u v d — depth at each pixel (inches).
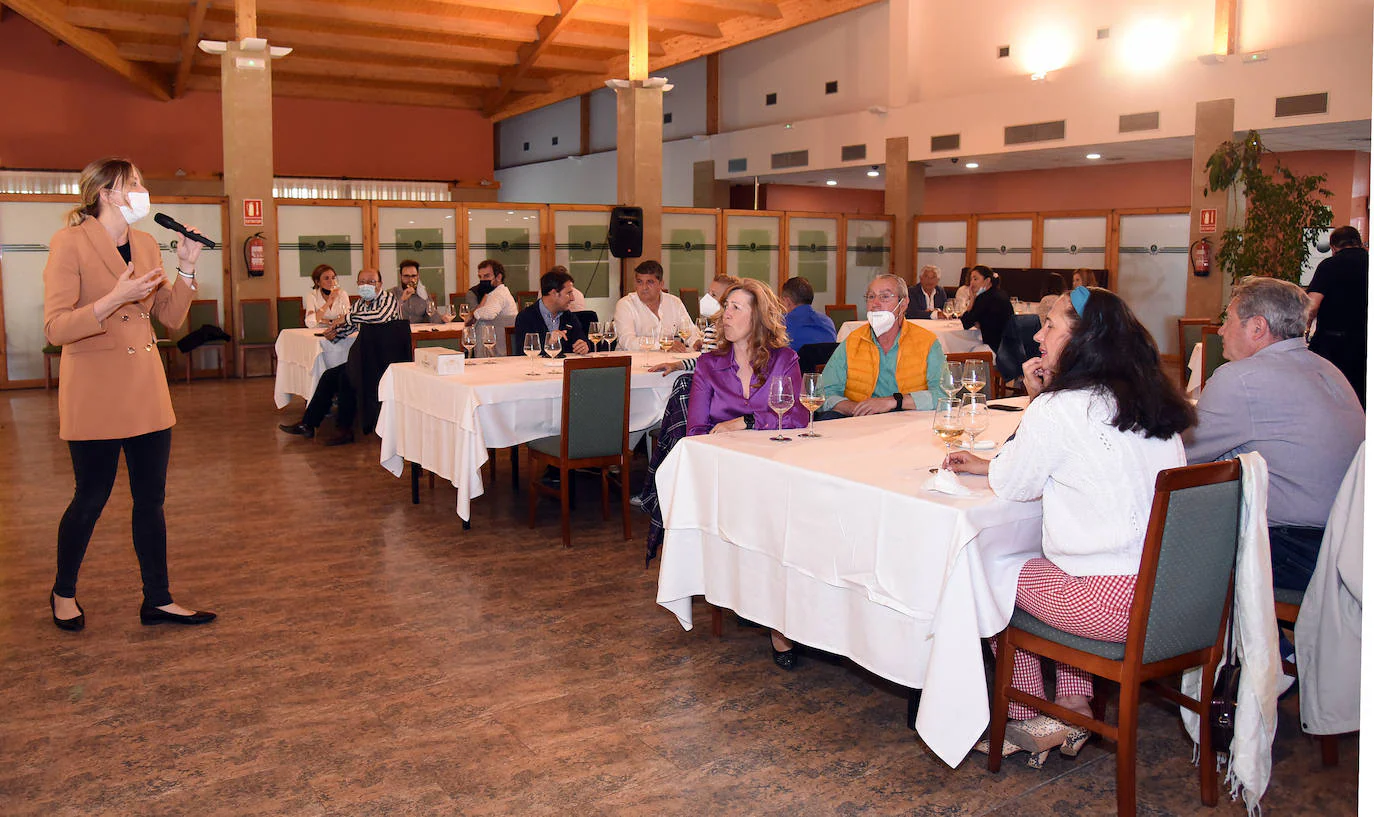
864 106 570.9
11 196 394.3
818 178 652.7
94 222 130.6
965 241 550.0
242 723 116.0
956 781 105.0
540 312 248.2
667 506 137.0
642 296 256.2
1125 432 95.3
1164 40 453.7
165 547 146.0
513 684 127.5
